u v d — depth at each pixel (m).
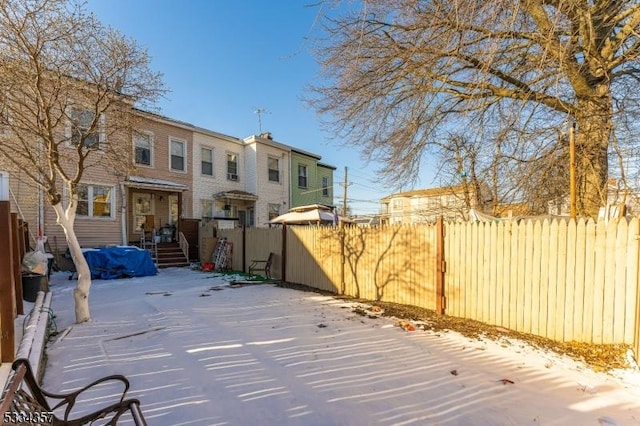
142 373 3.46
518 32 5.35
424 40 6.22
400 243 6.80
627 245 4.11
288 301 7.05
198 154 16.20
